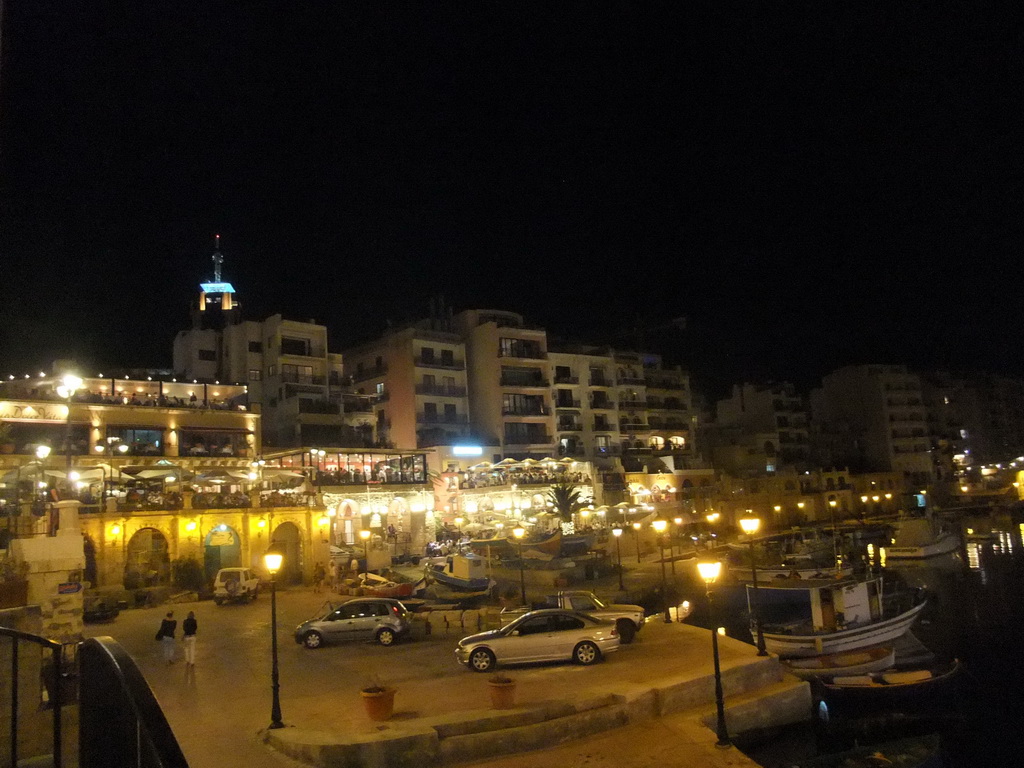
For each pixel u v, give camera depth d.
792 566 50.12
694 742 16.73
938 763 19.52
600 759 15.91
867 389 109.44
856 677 25.30
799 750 20.11
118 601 34.00
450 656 23.98
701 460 91.50
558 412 77.31
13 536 25.06
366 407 62.75
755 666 21.03
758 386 104.31
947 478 111.12
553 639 21.92
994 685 27.83
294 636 26.55
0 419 42.09
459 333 76.88
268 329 61.53
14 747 5.32
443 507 60.53
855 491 98.06
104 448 44.78
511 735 16.09
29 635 5.29
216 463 47.56
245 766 14.38
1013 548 67.56
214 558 41.00
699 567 17.28
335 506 51.06
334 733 15.49
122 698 3.55
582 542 56.38
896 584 41.19
